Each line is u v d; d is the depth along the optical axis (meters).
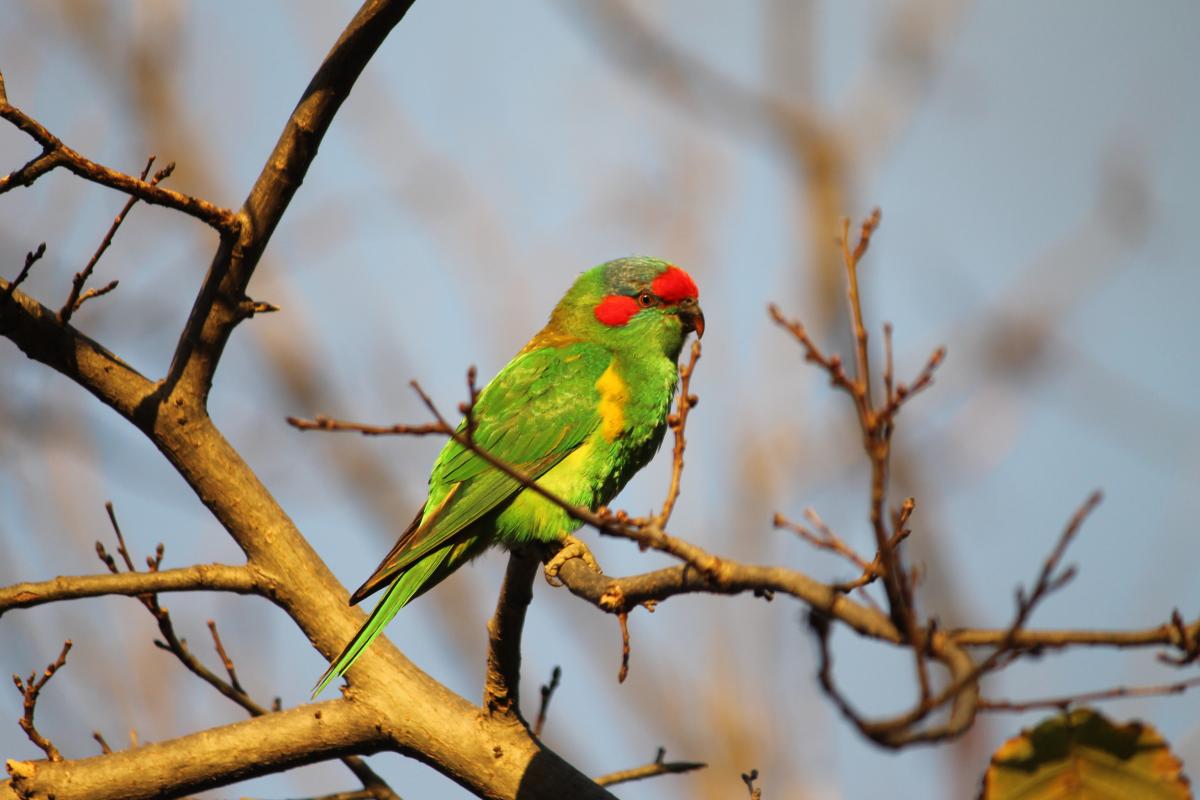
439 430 6.79
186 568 9.36
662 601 7.52
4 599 8.53
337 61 9.20
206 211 9.20
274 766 9.36
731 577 6.68
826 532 6.72
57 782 8.88
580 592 8.12
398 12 9.09
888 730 5.35
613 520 6.85
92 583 8.85
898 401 6.07
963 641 5.77
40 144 8.62
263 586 9.65
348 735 9.48
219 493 9.69
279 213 9.45
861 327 6.14
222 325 9.60
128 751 9.13
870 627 5.72
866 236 6.41
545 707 10.80
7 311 9.27
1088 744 6.21
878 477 5.76
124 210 9.16
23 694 8.97
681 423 7.28
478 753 9.45
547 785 9.36
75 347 9.55
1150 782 6.11
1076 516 5.38
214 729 9.36
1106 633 5.61
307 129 9.28
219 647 10.55
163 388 9.62
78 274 9.29
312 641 9.79
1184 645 5.52
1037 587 5.47
